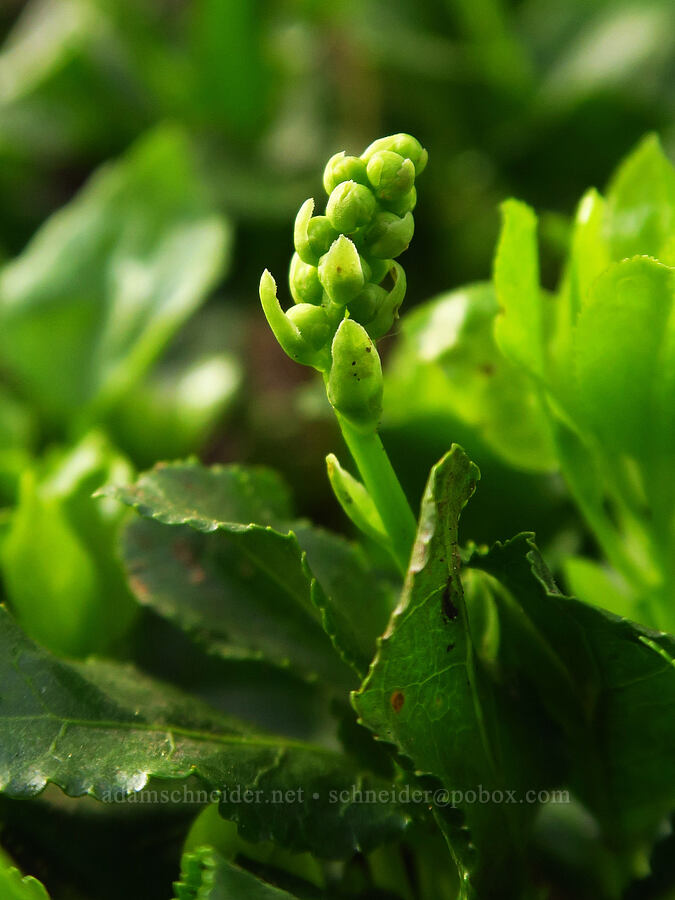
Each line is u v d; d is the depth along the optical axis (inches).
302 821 5.0
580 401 5.5
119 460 6.8
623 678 5.1
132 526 5.9
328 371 4.8
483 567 5.0
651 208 5.8
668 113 10.8
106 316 8.4
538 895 5.6
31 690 5.1
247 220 11.0
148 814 5.5
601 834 5.8
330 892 5.5
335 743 6.4
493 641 5.4
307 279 4.8
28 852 5.4
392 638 4.7
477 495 6.6
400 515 5.0
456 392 6.3
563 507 6.7
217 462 10.4
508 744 5.2
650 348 5.3
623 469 5.7
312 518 9.9
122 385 8.0
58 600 6.4
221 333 10.7
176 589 5.8
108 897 5.4
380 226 4.7
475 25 10.9
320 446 9.8
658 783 5.4
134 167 8.7
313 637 5.7
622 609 6.0
